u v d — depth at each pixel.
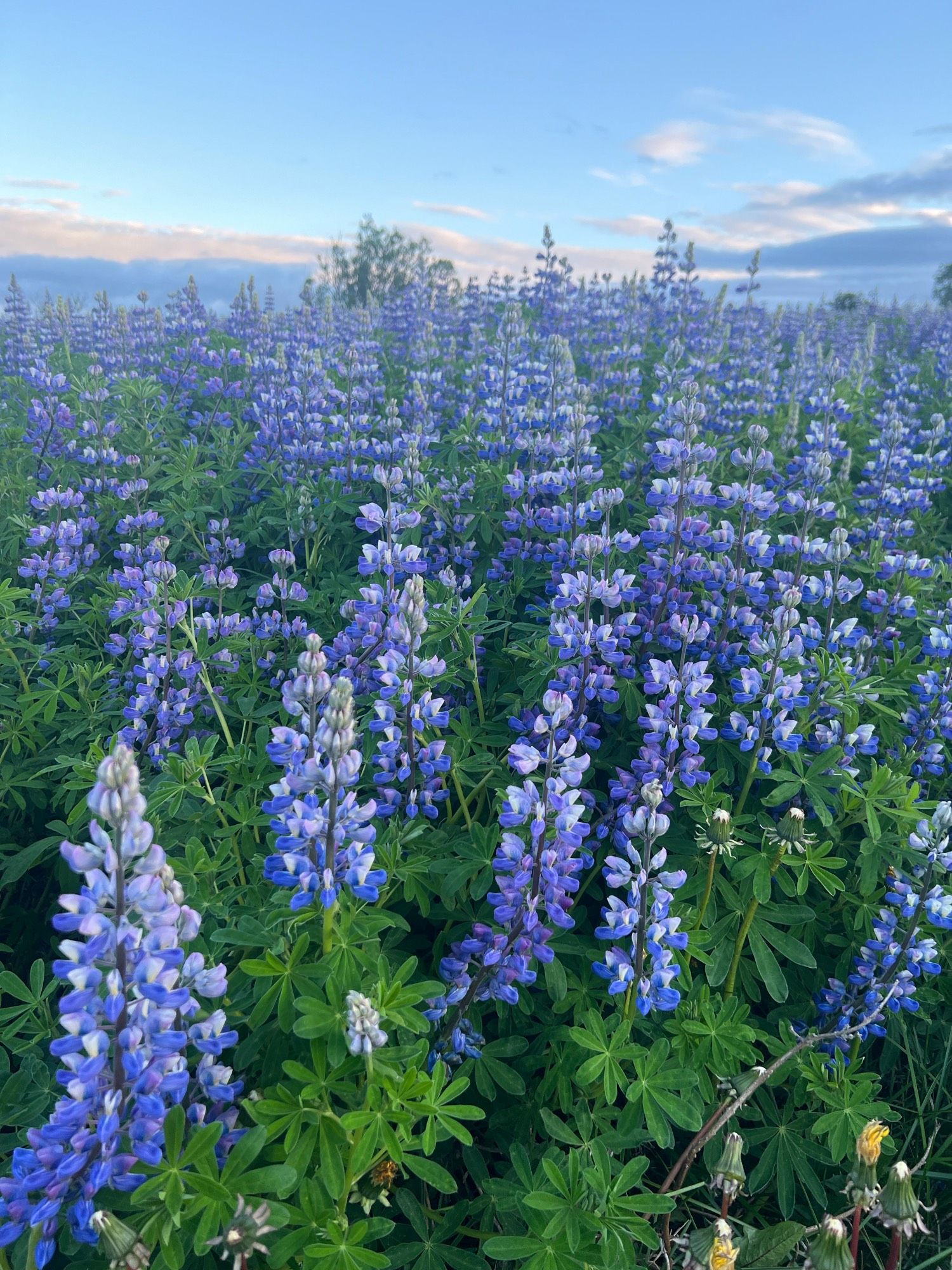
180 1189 0.37
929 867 0.60
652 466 1.19
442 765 0.61
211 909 0.52
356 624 0.72
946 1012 0.69
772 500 0.77
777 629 0.64
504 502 1.07
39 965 0.55
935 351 2.72
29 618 0.88
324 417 1.31
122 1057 0.35
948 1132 0.62
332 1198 0.42
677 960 0.56
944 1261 0.55
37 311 2.32
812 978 0.67
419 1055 0.43
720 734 0.70
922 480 1.26
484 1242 0.47
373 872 0.44
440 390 1.62
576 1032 0.50
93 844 0.34
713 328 2.00
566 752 0.50
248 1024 0.43
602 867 0.67
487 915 0.60
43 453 1.33
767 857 0.60
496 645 0.88
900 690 0.72
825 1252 0.40
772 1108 0.58
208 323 2.18
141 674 0.76
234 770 0.68
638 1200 0.45
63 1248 0.42
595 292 2.36
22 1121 0.48
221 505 1.25
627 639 0.70
